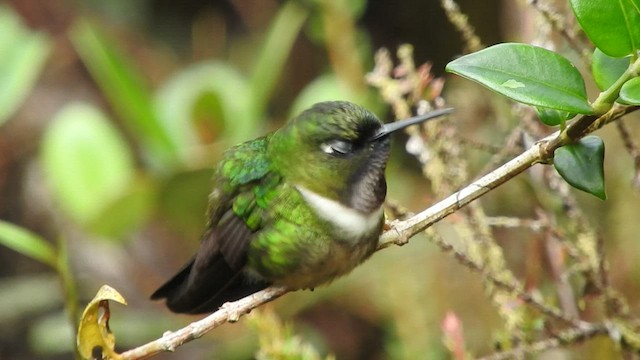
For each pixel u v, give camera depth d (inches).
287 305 415.5
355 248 229.6
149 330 416.8
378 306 427.5
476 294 381.4
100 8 571.8
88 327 191.5
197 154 375.2
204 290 247.8
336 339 456.1
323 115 230.7
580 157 165.3
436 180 258.7
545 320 252.8
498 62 159.3
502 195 345.7
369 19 540.7
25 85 390.9
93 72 509.7
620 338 235.5
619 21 154.0
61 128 385.1
